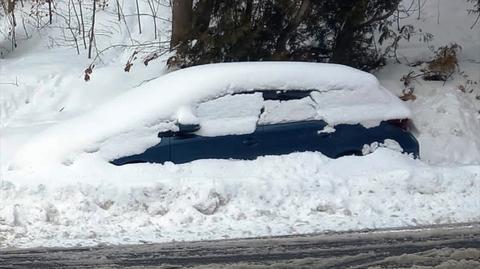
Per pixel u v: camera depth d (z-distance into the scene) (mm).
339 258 6301
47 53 13867
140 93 8641
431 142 10391
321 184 7883
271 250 6539
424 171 8164
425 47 13289
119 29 14453
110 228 7199
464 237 6836
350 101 8617
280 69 8555
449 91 11484
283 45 11688
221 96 8328
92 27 13469
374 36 13016
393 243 6688
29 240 6852
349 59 12102
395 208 7680
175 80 8531
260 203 7613
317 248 6574
